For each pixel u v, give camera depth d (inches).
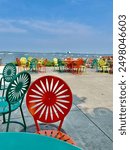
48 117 88.7
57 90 87.8
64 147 41.8
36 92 87.6
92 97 231.6
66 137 84.6
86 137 126.6
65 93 87.7
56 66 606.9
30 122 147.6
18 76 100.1
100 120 155.7
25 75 106.1
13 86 99.4
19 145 42.2
